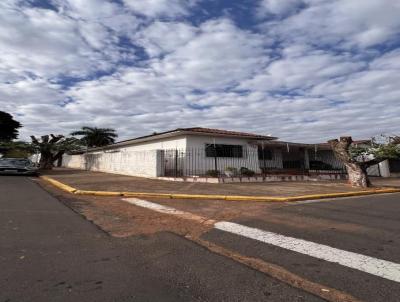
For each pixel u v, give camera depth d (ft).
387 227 20.89
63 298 10.37
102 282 11.69
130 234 18.65
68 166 126.82
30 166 69.92
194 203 30.99
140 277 12.21
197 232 19.31
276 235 18.71
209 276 12.39
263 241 17.42
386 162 79.92
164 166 61.05
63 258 14.21
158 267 13.30
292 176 61.26
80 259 14.14
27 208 25.82
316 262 14.14
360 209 28.25
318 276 12.53
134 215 24.34
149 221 22.25
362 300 10.52
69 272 12.59
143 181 52.37
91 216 23.63
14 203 28.07
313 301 10.39
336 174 68.85
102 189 39.22
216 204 30.66
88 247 15.94
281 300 10.43
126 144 85.76
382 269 13.26
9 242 16.30
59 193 36.70
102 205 28.73
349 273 12.84
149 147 75.41
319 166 93.71
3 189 38.78
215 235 18.65
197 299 10.45
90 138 158.61
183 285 11.52
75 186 42.24
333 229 20.30
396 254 15.21
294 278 12.33
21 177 62.75
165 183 49.11
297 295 10.81
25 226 19.71
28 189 39.91
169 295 10.71
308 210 27.55
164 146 69.67
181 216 24.17
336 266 13.64
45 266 13.17
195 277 12.27
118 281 11.80
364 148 54.49
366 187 49.26
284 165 88.89
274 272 12.93
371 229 20.33
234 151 69.67
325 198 37.29
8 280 11.72
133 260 14.14
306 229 20.29
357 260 14.38
